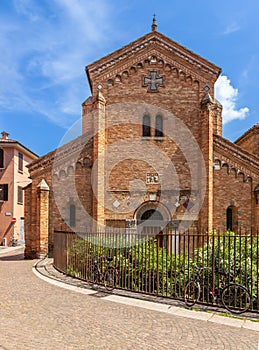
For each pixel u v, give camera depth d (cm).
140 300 1052
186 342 698
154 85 2205
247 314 908
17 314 895
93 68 2202
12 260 2112
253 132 2491
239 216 2097
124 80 2209
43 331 759
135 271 1238
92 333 749
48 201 2131
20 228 3956
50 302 1023
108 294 1133
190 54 2206
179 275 1120
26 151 4088
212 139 2100
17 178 3875
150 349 659
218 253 1055
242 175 2120
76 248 1488
